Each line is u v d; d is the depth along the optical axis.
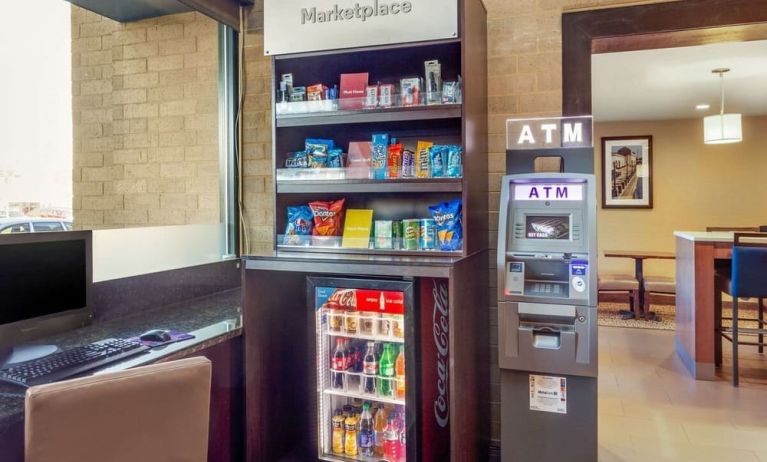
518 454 2.30
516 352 2.23
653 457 2.75
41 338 2.01
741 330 3.96
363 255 2.41
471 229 2.34
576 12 2.60
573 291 2.14
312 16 2.44
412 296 2.24
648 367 4.32
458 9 2.22
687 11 2.45
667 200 7.18
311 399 2.53
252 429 2.40
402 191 2.38
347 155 2.68
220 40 3.10
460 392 2.17
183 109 3.05
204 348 2.05
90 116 2.61
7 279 1.71
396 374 2.47
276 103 2.58
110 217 2.73
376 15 2.33
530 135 2.36
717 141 5.42
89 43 2.62
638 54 4.25
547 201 2.22
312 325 2.48
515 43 2.68
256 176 3.16
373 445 2.54
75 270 1.93
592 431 2.21
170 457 1.34
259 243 3.17
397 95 2.43
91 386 1.21
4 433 1.47
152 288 2.54
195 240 2.88
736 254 3.79
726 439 2.96
